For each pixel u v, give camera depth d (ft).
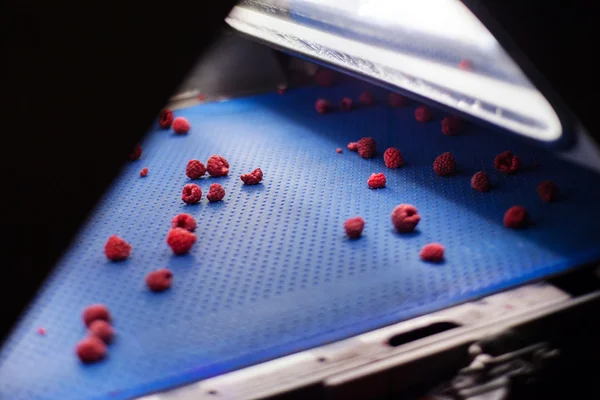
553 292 2.00
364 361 1.82
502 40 1.87
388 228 2.30
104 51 1.69
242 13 3.07
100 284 2.15
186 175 2.70
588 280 2.07
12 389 1.84
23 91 1.68
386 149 2.77
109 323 2.01
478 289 2.02
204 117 3.19
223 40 3.26
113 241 2.24
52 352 1.93
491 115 2.15
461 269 2.10
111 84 1.70
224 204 2.50
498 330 1.87
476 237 2.22
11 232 1.72
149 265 2.22
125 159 1.75
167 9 1.69
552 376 1.95
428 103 2.33
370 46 2.51
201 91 3.35
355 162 2.70
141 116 1.73
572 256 2.11
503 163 2.56
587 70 1.90
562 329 1.94
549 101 1.94
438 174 2.56
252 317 1.99
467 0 1.85
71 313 2.06
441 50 2.28
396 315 1.96
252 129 3.04
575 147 2.03
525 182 2.47
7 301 1.75
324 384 1.78
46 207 1.73
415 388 1.85
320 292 2.05
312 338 1.90
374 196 2.47
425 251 2.14
